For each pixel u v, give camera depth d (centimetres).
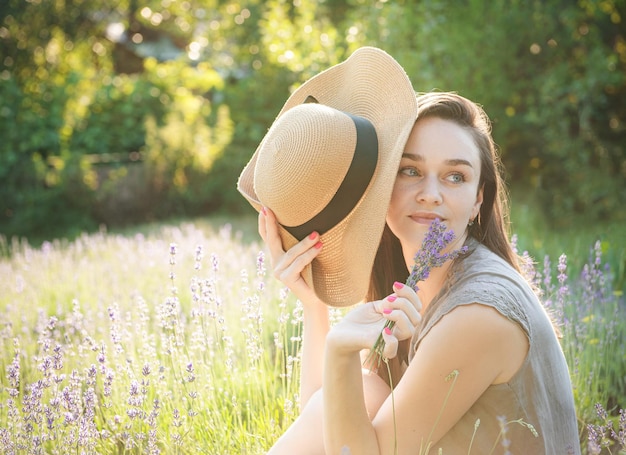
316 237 225
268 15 1281
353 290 228
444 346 192
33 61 1498
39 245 1156
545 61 1020
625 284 480
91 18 1642
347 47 1084
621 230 695
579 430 299
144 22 2056
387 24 1014
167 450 278
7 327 407
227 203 1358
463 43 985
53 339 409
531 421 199
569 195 981
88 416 278
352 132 218
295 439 229
